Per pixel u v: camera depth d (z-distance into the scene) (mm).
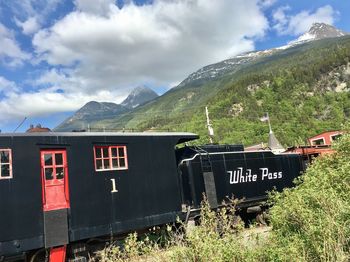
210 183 15945
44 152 11297
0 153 10430
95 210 11922
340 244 6000
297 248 6477
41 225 10695
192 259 6312
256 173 18672
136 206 13031
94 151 12398
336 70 153750
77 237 11336
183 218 14492
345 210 6738
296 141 98125
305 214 7297
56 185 11336
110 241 12398
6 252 9945
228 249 6367
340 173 9133
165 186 14141
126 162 13180
